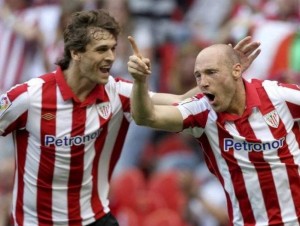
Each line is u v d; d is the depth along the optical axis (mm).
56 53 31625
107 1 31797
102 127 20453
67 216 20641
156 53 33906
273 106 19484
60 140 20297
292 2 32781
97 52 19672
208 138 19625
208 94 19125
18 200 20766
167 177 29953
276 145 19359
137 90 18828
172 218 29469
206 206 29719
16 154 20641
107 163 20844
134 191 29719
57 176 20438
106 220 20844
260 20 32656
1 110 20172
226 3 35562
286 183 19422
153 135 32438
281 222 19422
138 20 34500
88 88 20297
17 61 33062
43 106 20250
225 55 19078
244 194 19516
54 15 32969
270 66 31766
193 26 35469
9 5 33969
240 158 19406
